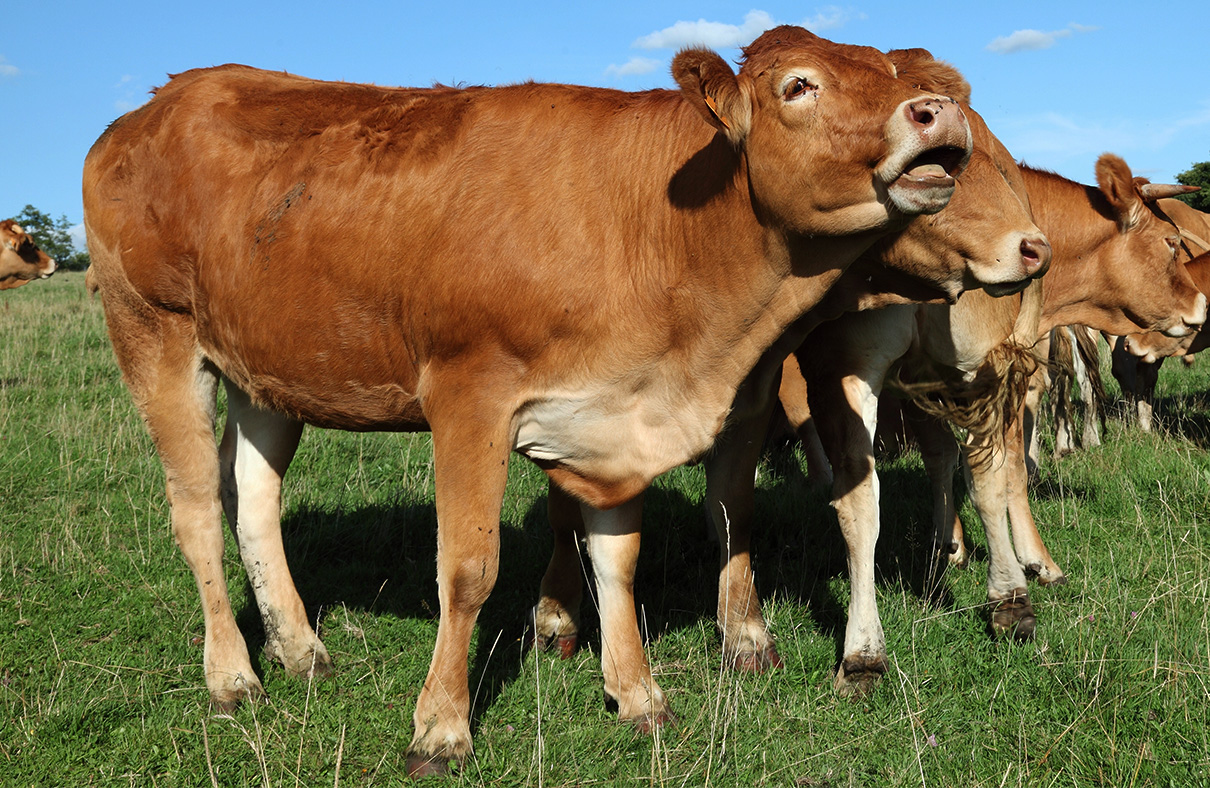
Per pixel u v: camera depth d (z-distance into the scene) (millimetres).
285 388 3986
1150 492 6379
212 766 3396
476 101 3721
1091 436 8070
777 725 3676
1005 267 3445
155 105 4242
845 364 4156
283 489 6379
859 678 3998
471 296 3389
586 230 3393
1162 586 4754
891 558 5539
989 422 4328
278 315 3822
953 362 4500
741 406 4047
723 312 3352
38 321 15172
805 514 6180
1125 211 5934
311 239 3713
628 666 3822
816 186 2924
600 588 3904
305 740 3588
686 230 3320
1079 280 6191
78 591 4863
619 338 3396
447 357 3484
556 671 4156
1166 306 6035
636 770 3422
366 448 7582
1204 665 3898
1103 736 3531
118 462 6957
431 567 5406
